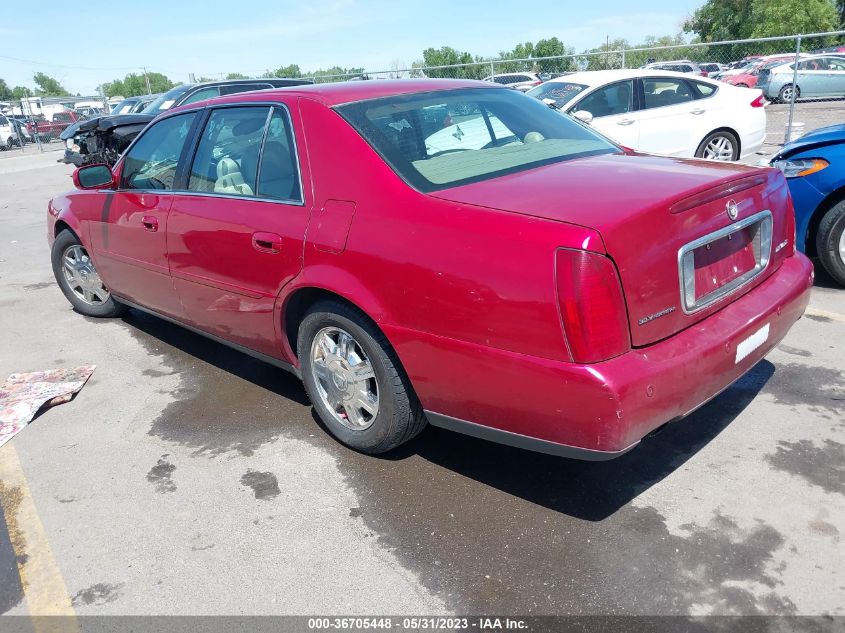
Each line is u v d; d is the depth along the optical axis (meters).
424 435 3.48
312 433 3.56
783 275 3.11
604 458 2.38
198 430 3.67
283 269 3.21
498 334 2.43
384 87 3.51
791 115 11.91
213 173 3.77
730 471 2.98
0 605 2.52
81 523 2.95
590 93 8.59
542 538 2.65
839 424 3.29
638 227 2.33
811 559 2.44
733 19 57.28
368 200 2.88
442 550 2.62
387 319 2.77
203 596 2.48
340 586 2.48
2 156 25.00
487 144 3.29
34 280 7.09
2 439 3.71
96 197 4.75
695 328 2.59
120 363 4.66
